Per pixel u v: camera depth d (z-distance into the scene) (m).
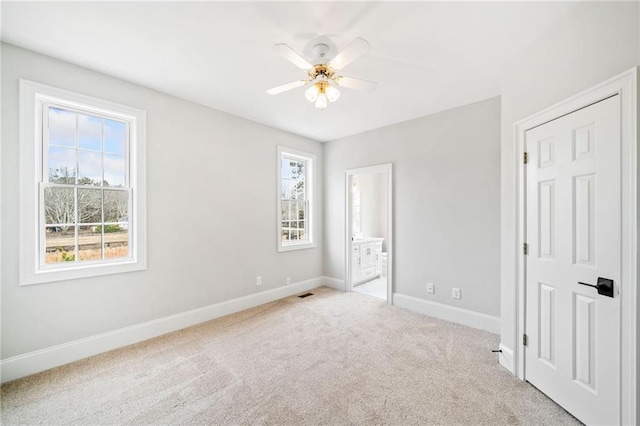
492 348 2.59
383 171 4.02
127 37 2.00
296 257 4.45
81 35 1.98
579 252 1.66
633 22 1.40
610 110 1.48
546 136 1.90
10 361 2.07
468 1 1.65
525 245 2.08
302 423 1.65
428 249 3.51
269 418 1.69
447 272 3.34
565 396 1.74
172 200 2.99
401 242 3.78
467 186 3.19
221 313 3.42
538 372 1.96
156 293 2.87
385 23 1.85
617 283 1.46
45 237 2.27
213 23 1.85
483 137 3.07
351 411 1.75
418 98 3.04
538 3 1.67
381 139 4.05
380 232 6.89
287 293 4.28
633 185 1.39
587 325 1.61
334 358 2.41
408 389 1.97
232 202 3.57
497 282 2.96
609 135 1.49
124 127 2.73
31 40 2.03
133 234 2.74
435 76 2.57
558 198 1.80
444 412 1.74
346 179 4.56
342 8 1.71
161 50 2.17
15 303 2.10
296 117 3.67
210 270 3.33
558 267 1.79
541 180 1.93
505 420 1.67
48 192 2.30
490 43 2.07
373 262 5.45
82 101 2.39
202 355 2.46
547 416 1.70
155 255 2.86
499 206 2.96
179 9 1.72
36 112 2.21
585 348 1.62
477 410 1.76
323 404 1.82
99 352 2.48
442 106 3.26
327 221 4.88
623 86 1.42
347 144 4.54
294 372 2.19
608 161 1.50
